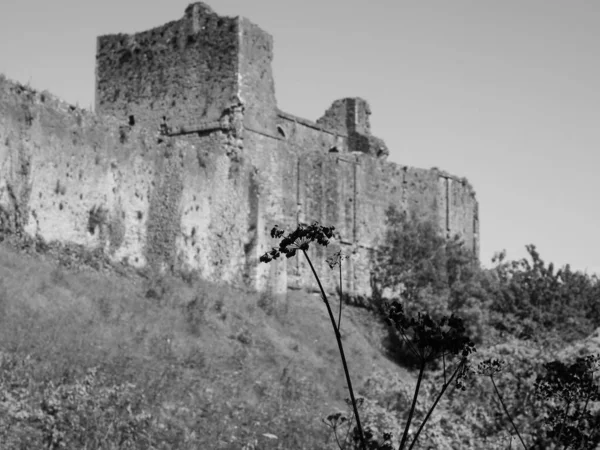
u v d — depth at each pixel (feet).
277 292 144.97
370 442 72.18
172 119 148.66
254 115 148.25
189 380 94.53
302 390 107.34
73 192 115.96
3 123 107.55
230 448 81.05
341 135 189.78
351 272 162.81
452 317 44.68
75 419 73.56
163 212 128.88
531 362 94.58
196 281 129.29
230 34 146.82
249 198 143.54
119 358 91.20
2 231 106.22
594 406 68.59
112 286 112.06
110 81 155.02
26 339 86.07
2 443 67.21
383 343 149.28
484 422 88.43
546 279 179.93
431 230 165.27
